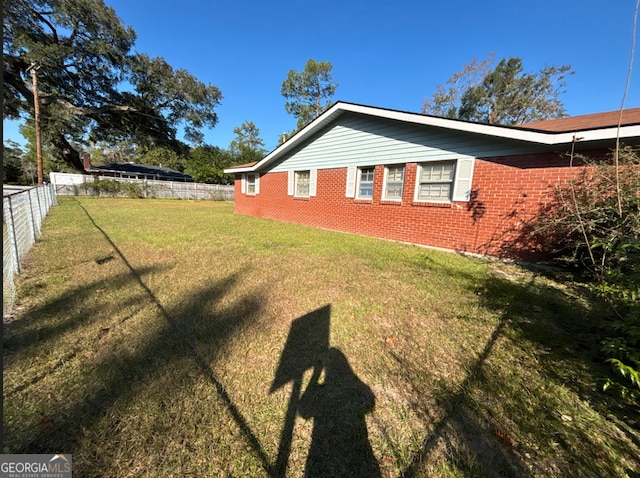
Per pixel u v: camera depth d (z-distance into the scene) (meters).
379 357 2.33
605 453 1.55
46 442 1.51
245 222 10.07
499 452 1.55
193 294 3.38
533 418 1.76
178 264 4.55
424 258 5.50
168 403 1.78
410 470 1.45
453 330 2.80
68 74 20.69
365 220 7.95
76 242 5.80
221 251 5.53
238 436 1.59
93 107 23.00
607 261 3.46
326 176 8.95
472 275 4.53
